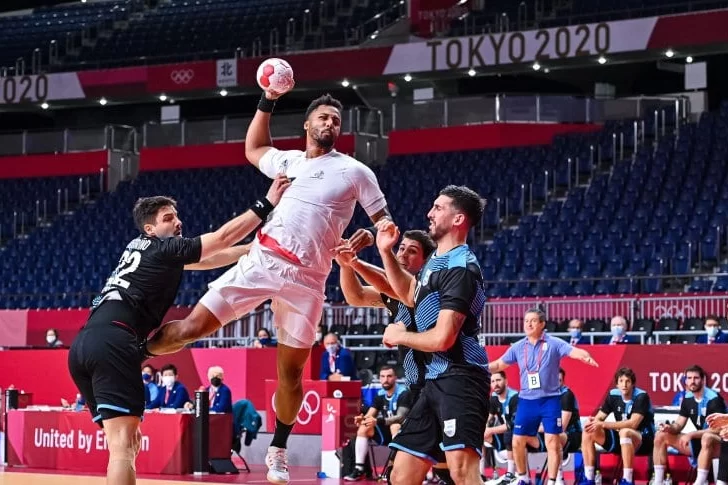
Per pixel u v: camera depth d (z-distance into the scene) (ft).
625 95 105.70
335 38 102.37
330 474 48.57
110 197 100.37
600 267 71.92
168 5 117.19
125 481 22.68
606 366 48.91
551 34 84.84
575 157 86.84
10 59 113.60
